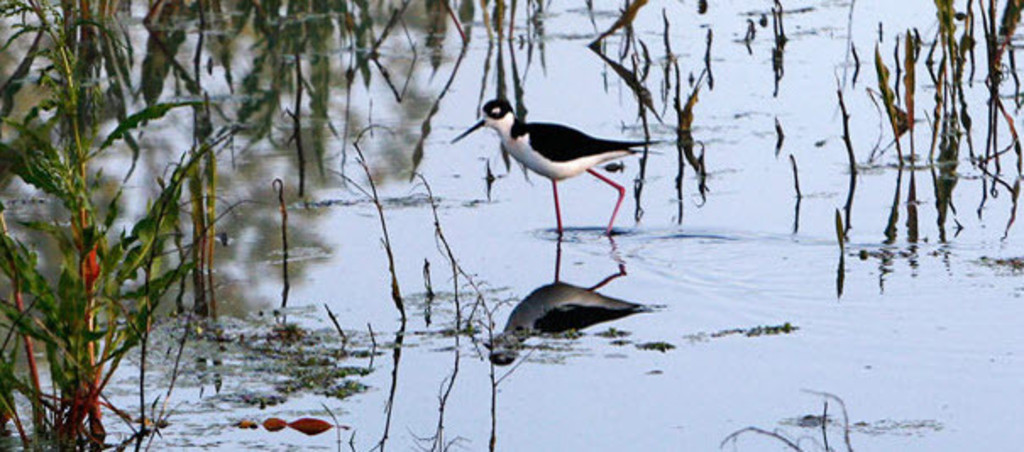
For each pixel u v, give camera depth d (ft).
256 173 49.03
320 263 40.22
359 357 33.22
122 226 42.73
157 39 66.44
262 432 28.76
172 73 61.77
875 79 59.47
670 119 55.31
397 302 35.86
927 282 37.88
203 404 30.30
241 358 33.12
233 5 73.15
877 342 33.60
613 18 71.72
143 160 50.29
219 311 36.32
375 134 53.98
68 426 28.12
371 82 61.11
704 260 40.45
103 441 28.12
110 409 29.81
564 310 36.52
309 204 45.78
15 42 63.21
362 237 42.70
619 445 28.14
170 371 32.22
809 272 39.09
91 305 28.32
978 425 28.73
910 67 49.26
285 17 71.15
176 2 70.13
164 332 34.65
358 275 39.32
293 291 37.93
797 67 61.62
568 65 63.26
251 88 60.08
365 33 68.90
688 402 30.30
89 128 54.39
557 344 34.04
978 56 62.03
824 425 28.71
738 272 39.32
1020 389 30.58
